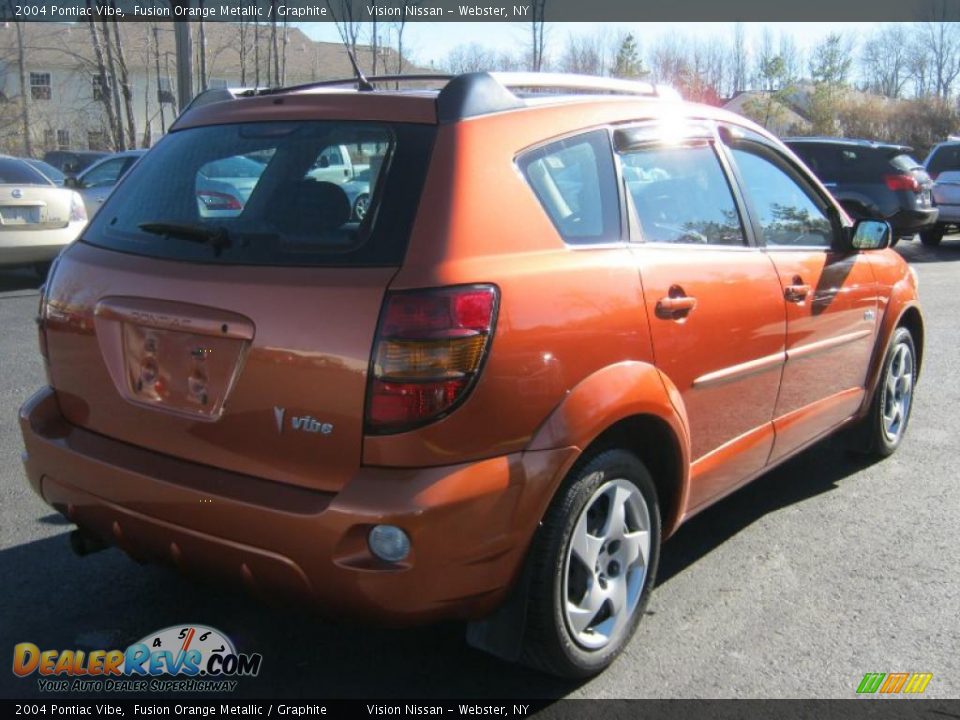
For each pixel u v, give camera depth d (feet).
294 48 159.63
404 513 8.17
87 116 157.07
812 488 16.14
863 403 16.29
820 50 131.95
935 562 13.32
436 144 9.14
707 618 11.66
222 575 9.11
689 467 11.21
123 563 12.87
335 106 9.83
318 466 8.58
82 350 10.17
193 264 9.40
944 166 57.82
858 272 15.16
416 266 8.52
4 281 38.06
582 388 9.39
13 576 12.45
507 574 8.97
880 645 11.10
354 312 8.43
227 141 10.30
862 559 13.38
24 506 14.76
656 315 10.41
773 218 13.60
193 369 9.24
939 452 17.99
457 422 8.42
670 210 11.48
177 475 9.20
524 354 8.83
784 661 10.73
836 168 49.24
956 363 25.07
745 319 12.03
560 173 10.01
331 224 9.08
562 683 10.27
